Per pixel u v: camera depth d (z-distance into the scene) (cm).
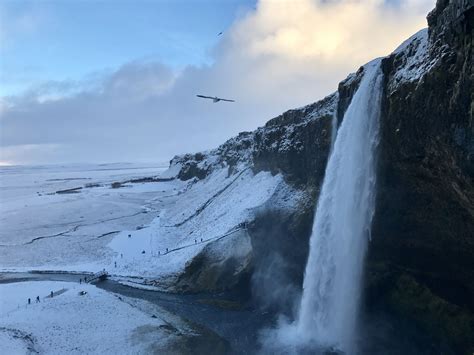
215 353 3466
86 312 4344
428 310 3469
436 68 2633
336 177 3922
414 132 2923
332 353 3444
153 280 5581
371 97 3447
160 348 3556
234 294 4988
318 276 3975
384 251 3906
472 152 2348
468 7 2238
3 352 3381
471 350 3073
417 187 3284
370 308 3856
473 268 3188
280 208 5353
